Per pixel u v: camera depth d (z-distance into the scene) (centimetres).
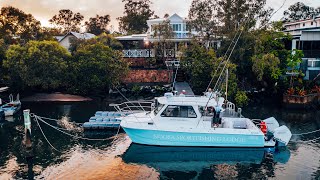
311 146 1873
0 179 1436
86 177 1464
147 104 3020
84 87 3416
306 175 1483
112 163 1630
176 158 1717
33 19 4422
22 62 3203
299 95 2808
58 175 1479
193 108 1792
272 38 3294
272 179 1446
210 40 3575
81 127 2238
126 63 3556
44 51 3303
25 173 1501
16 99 3095
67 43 4769
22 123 2372
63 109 2816
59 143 1911
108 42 4106
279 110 2786
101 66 3347
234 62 3234
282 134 1817
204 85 3138
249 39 3161
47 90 3497
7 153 1761
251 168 1584
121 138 2002
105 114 2389
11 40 4134
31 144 1722
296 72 3120
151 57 3991
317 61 3297
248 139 1764
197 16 3591
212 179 1465
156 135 1791
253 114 2636
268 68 3050
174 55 3991
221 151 1778
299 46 3428
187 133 1767
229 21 3416
